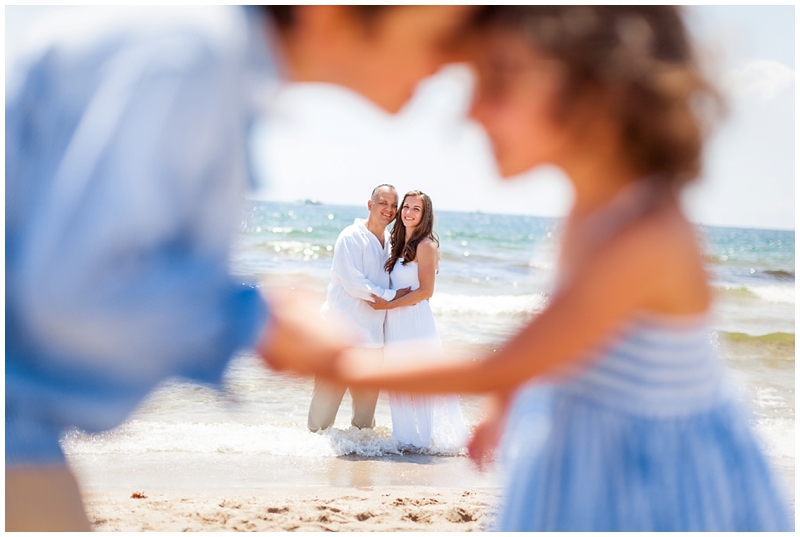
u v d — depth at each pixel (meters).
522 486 1.42
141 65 0.92
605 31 1.14
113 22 0.96
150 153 0.90
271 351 0.99
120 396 0.96
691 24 1.18
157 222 0.90
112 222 0.87
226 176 0.98
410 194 5.75
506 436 1.51
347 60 1.05
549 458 1.37
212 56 0.95
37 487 1.09
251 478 4.73
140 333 0.90
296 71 1.04
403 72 1.08
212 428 5.79
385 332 5.71
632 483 1.28
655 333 1.25
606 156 1.23
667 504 1.27
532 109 1.18
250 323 0.95
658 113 1.16
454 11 1.06
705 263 1.28
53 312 0.88
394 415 5.71
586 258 1.19
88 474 4.59
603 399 1.31
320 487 4.58
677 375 1.27
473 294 16.98
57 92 0.94
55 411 0.99
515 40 1.13
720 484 1.29
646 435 1.28
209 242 0.96
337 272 5.61
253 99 1.01
